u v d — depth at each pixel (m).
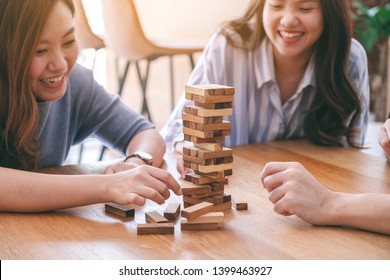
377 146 3.42
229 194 1.31
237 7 3.12
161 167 1.61
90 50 2.39
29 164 1.52
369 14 3.41
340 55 1.89
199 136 1.24
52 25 1.33
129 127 1.76
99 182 1.29
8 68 1.37
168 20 3.12
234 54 2.00
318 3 1.81
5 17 1.34
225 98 1.23
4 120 1.45
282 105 2.03
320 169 1.58
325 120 1.90
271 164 1.26
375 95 4.18
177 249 1.10
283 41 1.83
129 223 1.22
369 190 1.41
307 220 1.20
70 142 1.76
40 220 1.24
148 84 4.63
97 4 2.99
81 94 1.73
